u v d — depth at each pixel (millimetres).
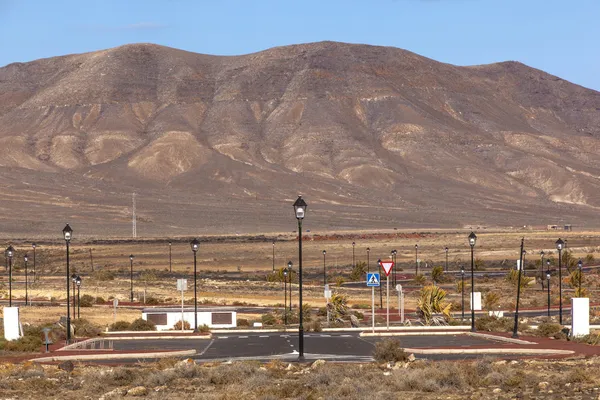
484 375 49000
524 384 45500
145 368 55000
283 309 126688
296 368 53844
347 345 72500
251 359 61312
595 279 189250
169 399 42719
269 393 43469
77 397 44625
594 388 43719
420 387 44750
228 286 182250
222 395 42406
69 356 63906
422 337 80125
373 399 40719
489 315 102750
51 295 157875
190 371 51094
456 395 43156
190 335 84875
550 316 112438
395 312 122625
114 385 48938
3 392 46125
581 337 72062
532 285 179500
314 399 41188
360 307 131375
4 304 137250
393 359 57312
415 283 189750
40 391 46500
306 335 85438
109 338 83625
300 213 60156
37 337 75688
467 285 177375
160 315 100625
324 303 144500
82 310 125688
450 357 60719
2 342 71375
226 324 100812
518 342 71312
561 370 50938
